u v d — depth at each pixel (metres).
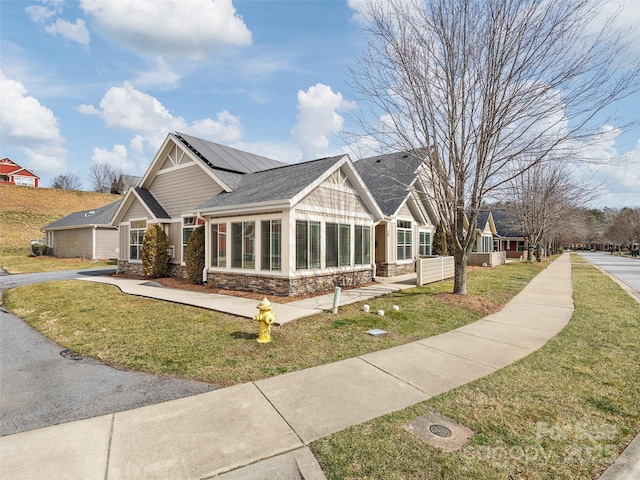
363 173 18.97
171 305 9.09
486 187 10.45
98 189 74.44
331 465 2.78
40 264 23.11
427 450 2.98
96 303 9.47
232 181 13.34
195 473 2.68
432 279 13.76
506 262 28.33
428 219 19.52
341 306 8.83
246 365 5.00
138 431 3.28
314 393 4.09
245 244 11.10
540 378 4.56
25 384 4.46
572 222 34.72
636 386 4.34
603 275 18.59
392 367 4.93
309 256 10.62
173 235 15.21
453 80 9.45
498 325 7.41
